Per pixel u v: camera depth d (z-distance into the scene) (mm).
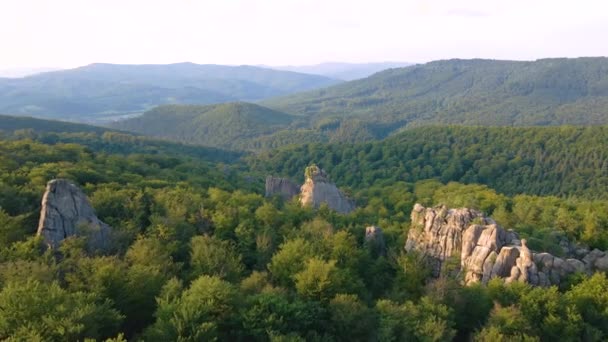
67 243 67000
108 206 93000
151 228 84250
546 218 110438
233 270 69562
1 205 81062
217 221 92000
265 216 99062
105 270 54594
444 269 73312
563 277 68562
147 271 57094
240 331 51000
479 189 179250
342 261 75938
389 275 77688
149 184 122375
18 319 42594
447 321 57594
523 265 65812
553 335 57562
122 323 52875
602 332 58969
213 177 168375
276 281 70750
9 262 56031
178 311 49000
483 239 71688
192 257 71312
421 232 82062
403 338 55031
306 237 87812
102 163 144875
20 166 118250
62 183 75250
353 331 56031
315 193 138875
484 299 62812
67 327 41656
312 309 56594
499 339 52938
